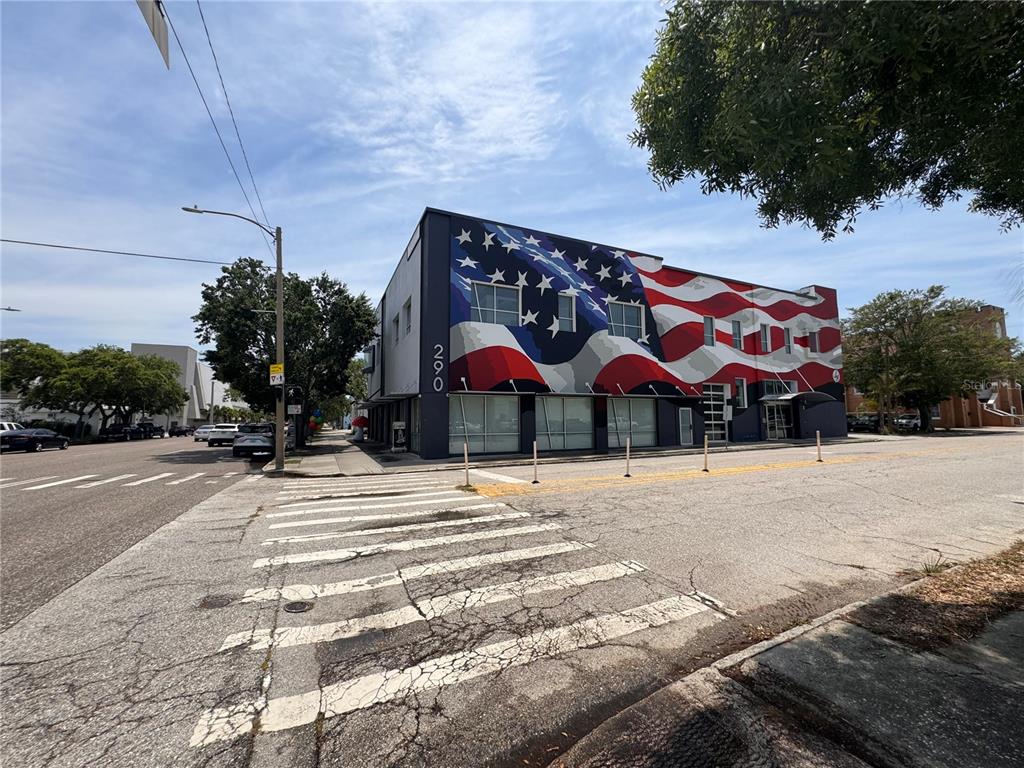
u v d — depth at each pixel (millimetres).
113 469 18031
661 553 5949
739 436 27391
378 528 7367
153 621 4148
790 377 29969
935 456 17500
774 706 2730
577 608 4344
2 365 40250
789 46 3668
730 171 4617
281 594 4746
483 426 20188
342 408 68562
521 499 9594
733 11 3811
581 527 7250
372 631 3939
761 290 29328
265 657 3521
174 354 73250
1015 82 3416
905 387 37938
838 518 7746
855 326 40000
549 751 2508
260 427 35125
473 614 4242
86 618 4219
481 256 20156
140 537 7051
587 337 22172
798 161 4219
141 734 2658
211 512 8961
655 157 4984
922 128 3963
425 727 2713
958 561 5473
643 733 2555
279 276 17047
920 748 2334
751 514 8047
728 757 2350
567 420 22062
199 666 3398
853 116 3932
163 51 3475
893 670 3061
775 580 5016
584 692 3041
